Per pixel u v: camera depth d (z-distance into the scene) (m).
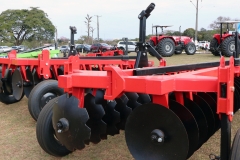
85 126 2.09
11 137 3.47
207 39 39.66
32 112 3.66
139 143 2.00
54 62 4.49
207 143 3.21
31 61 4.19
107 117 2.59
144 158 1.96
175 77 1.87
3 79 4.55
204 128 2.19
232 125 3.88
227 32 14.20
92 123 2.31
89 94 2.30
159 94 1.73
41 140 2.52
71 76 2.12
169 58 13.98
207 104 2.38
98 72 2.27
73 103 2.16
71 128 2.16
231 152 1.78
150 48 3.35
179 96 2.11
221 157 1.79
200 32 41.09
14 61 4.19
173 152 1.86
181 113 2.02
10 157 2.88
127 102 2.89
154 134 1.87
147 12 2.85
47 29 45.81
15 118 4.34
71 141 2.19
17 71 4.14
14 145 3.20
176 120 1.82
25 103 5.29
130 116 2.02
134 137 2.02
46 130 2.50
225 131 1.76
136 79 1.83
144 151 1.98
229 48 13.37
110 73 1.97
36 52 7.18
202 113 2.20
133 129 2.02
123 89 1.88
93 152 2.98
